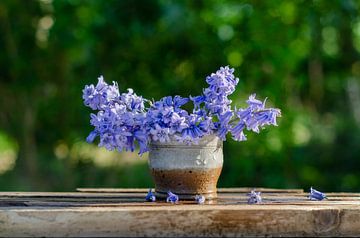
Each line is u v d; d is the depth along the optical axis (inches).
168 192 107.1
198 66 244.1
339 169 285.3
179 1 226.5
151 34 224.8
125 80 246.5
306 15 246.4
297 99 308.3
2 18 252.4
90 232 95.2
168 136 103.6
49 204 105.0
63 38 236.5
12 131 269.9
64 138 266.4
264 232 97.3
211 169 106.9
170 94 246.1
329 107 334.0
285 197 117.1
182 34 234.7
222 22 243.9
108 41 235.3
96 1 226.7
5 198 115.0
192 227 96.1
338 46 290.8
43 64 256.8
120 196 117.6
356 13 245.1
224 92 105.3
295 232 97.9
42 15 251.6
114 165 271.6
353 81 319.6
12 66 255.8
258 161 252.8
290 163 259.0
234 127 105.2
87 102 107.7
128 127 104.7
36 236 94.8
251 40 245.0
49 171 270.2
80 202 109.2
